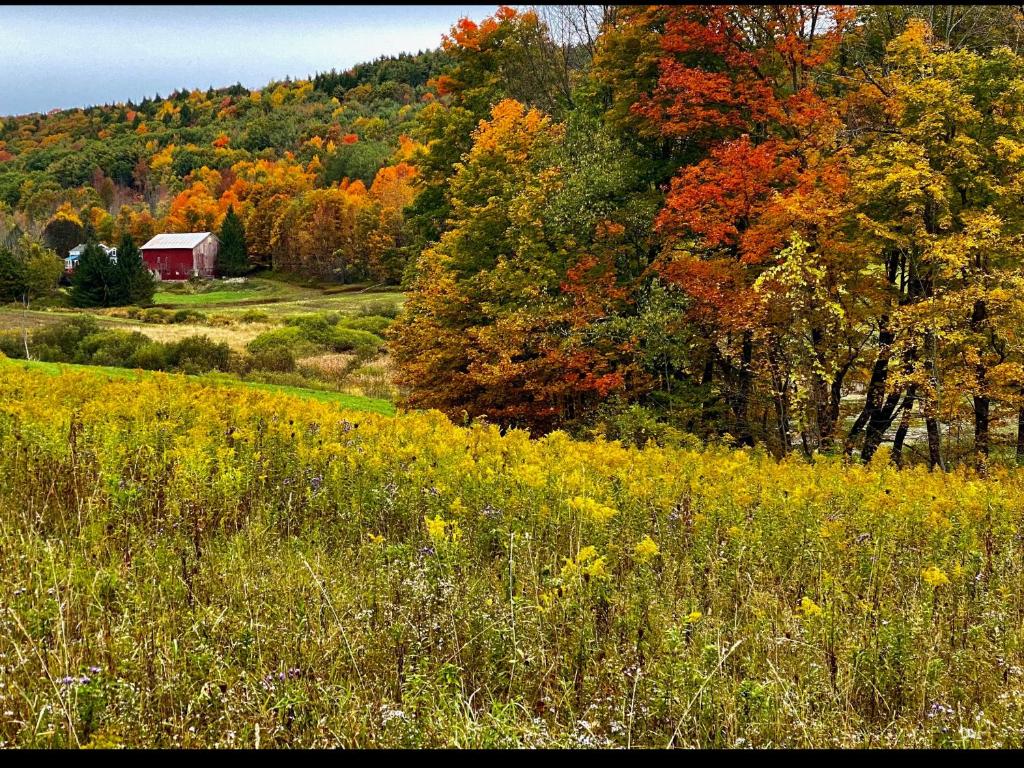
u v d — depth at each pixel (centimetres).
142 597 489
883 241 1691
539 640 454
